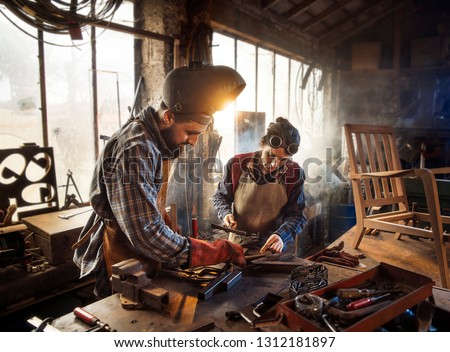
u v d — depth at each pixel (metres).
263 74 5.11
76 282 2.58
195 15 3.45
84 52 2.95
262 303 1.22
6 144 2.61
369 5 6.19
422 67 6.72
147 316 1.19
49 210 2.75
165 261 1.35
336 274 1.57
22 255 2.35
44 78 2.73
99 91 3.09
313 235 5.18
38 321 1.18
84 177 3.12
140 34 2.95
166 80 1.38
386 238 2.69
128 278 1.29
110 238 1.50
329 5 5.69
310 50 6.32
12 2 2.12
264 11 4.79
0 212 2.42
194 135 1.46
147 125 1.42
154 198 1.35
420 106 6.89
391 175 2.22
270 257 1.65
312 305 1.06
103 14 2.51
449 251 2.41
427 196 2.08
